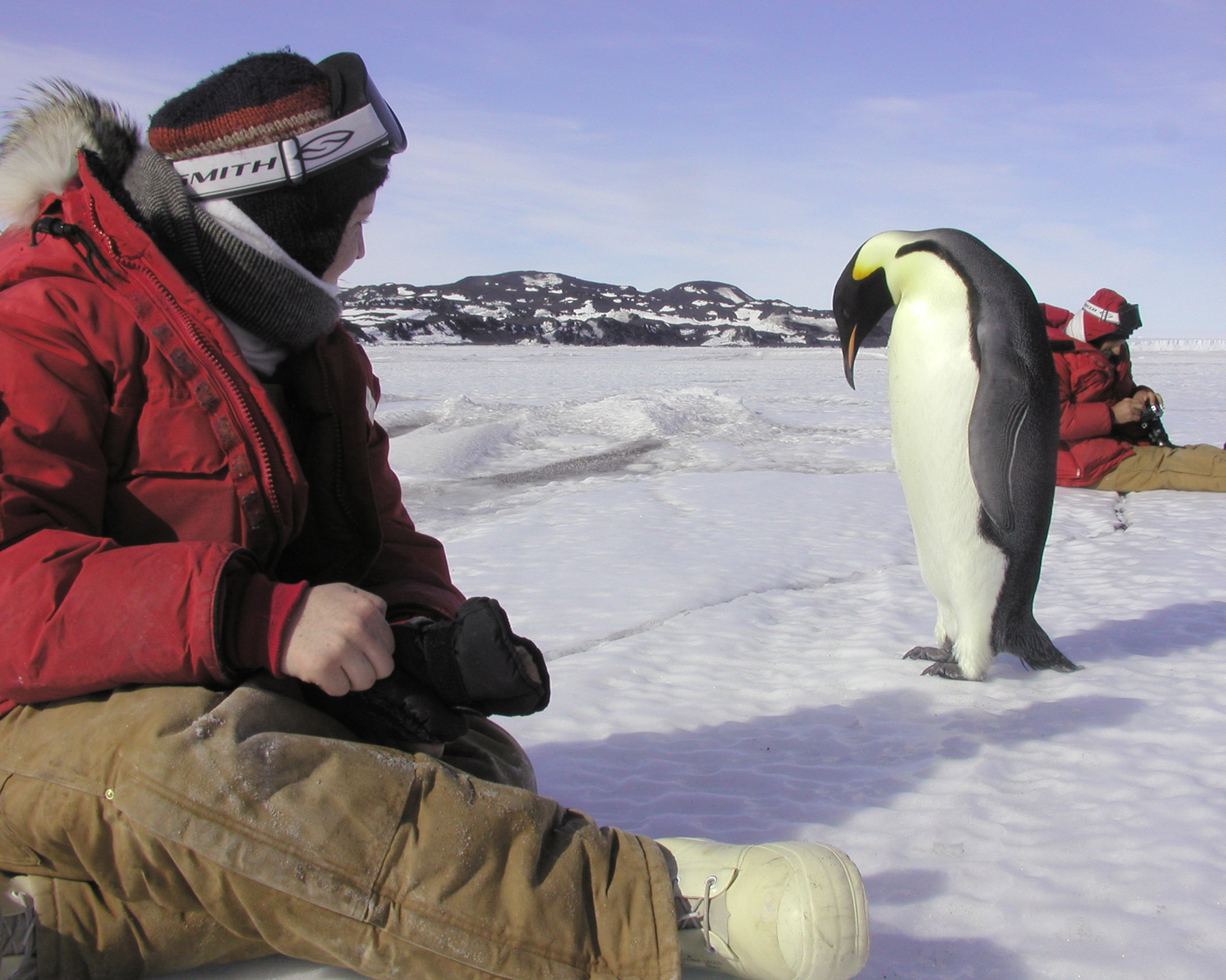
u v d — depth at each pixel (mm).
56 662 1216
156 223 1397
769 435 12062
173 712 1220
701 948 1285
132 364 1352
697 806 2121
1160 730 2568
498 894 1204
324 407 1619
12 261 1390
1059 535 5543
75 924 1269
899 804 2117
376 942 1198
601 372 33656
